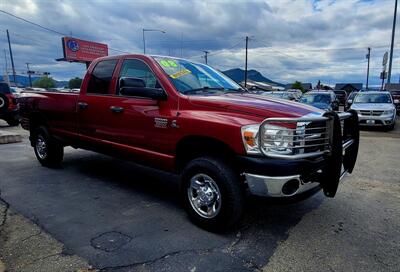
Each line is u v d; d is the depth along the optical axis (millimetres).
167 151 3713
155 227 3463
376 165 6422
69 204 4098
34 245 3025
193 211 3488
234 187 3115
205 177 3336
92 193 4539
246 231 3418
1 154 7074
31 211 3838
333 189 3291
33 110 5859
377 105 12711
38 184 4902
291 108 3295
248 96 3826
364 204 4262
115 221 3600
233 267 2729
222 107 3299
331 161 3227
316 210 4039
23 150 7582
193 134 3348
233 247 3070
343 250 3053
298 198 3027
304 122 2996
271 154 2896
